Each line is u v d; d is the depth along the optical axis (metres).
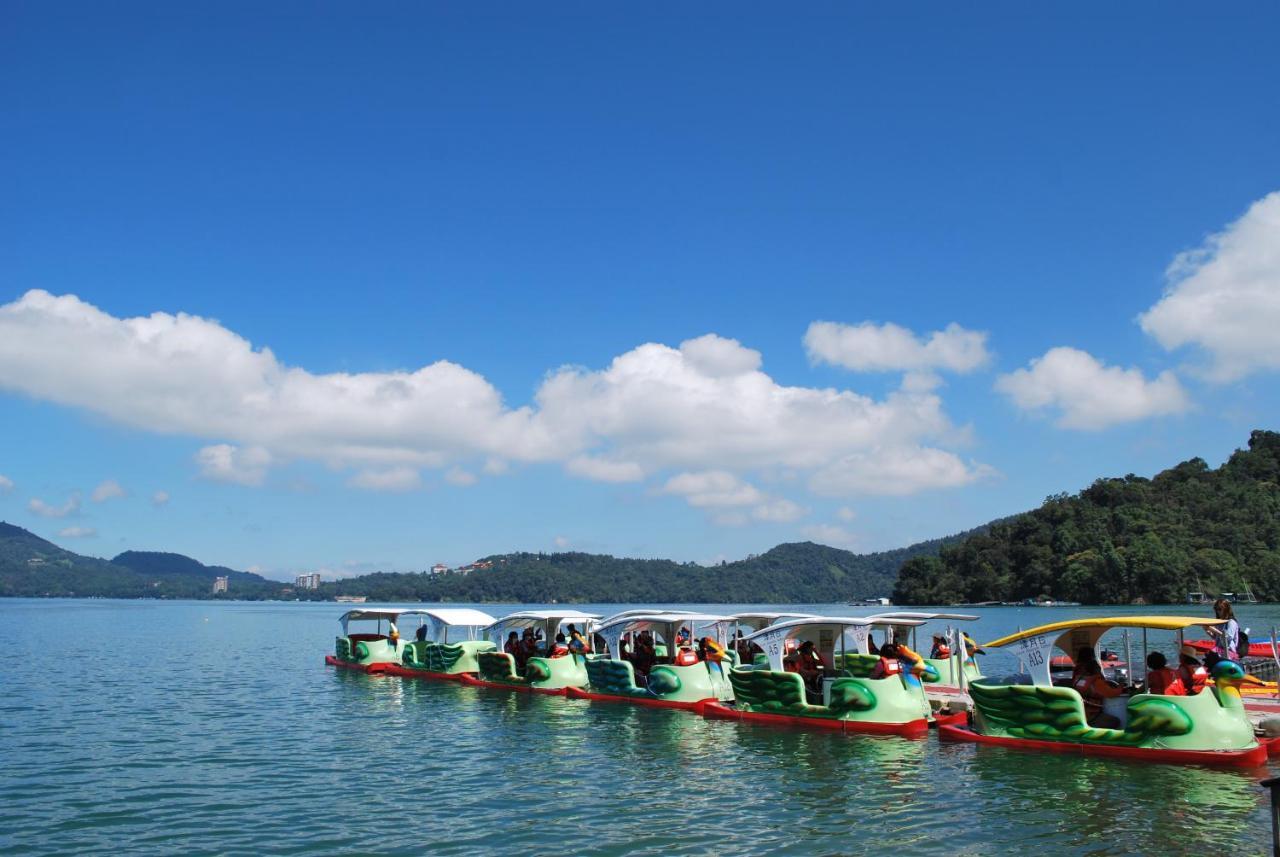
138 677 45.06
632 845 15.62
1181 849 14.91
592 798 18.97
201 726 29.09
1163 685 20.75
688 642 34.81
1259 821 16.23
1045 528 159.88
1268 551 138.75
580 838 16.06
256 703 34.72
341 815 17.83
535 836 16.23
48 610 188.75
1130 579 136.00
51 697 36.66
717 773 21.02
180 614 170.12
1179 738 20.20
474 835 16.34
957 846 15.29
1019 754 21.81
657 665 31.94
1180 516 151.38
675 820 17.16
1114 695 21.73
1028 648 22.89
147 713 32.09
